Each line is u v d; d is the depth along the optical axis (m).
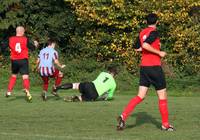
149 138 24.44
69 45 64.75
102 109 35.56
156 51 26.20
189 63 59.88
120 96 47.19
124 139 24.09
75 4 61.00
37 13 65.38
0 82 58.56
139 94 26.80
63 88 42.38
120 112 33.88
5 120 30.20
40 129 27.06
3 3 63.91
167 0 59.44
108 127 27.83
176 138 24.50
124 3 59.53
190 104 40.03
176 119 31.19
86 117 31.53
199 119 31.19
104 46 61.75
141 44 26.72
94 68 61.22
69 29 64.62
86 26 62.66
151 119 31.00
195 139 24.23
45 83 42.66
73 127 27.78
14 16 64.56
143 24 60.41
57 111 34.41
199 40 59.78
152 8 59.41
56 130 26.75
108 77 41.72
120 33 61.12
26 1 64.69
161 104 26.83
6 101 41.12
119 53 60.91
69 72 60.09
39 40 64.75
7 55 65.62
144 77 26.64
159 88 26.67
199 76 58.22
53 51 42.88
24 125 28.41
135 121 30.17
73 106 37.44
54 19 64.75
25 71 40.34
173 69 58.94
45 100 42.00
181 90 54.72
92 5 60.50
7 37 66.56
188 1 59.34
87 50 63.06
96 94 41.16
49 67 42.53
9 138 24.31
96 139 24.06
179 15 59.47
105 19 60.16
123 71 58.69
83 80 59.03
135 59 60.06
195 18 61.47
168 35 60.53
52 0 64.44
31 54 62.22
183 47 60.34
